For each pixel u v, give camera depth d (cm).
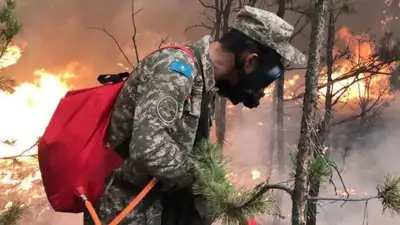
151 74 180
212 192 177
